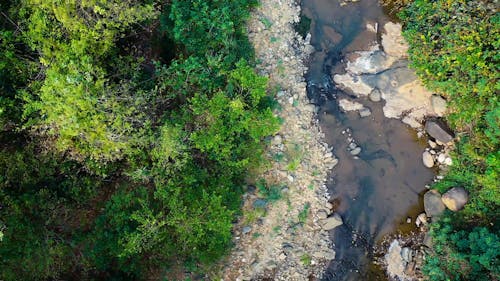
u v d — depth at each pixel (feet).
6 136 32.01
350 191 42.22
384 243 41.14
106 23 30.89
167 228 35.65
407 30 40.86
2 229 30.01
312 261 40.91
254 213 40.93
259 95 36.94
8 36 29.99
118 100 31.42
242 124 36.52
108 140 31.12
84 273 35.45
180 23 36.01
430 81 39.45
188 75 35.91
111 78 34.30
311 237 41.34
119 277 35.99
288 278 40.34
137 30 37.37
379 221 41.63
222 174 38.34
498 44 34.71
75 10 30.14
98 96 29.84
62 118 28.91
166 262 37.47
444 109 40.91
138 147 33.47
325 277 40.70
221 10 38.04
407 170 42.11
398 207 41.68
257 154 40.40
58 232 34.30
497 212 37.45
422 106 42.01
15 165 31.40
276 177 41.78
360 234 41.50
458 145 40.45
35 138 31.94
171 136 33.19
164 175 34.06
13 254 31.60
